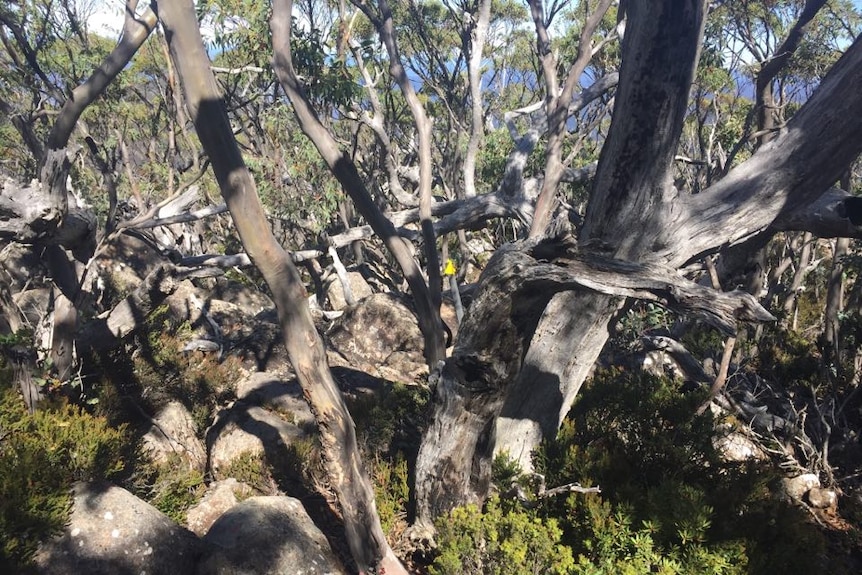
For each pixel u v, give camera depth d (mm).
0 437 5801
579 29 19906
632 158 6055
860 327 11344
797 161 6270
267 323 13359
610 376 9961
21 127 9281
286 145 17375
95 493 5496
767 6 16047
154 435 8766
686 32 5477
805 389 12078
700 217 6367
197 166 18312
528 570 5152
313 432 8562
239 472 7664
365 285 19531
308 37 10117
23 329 6883
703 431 7281
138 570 5145
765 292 16406
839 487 9531
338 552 6570
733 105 18953
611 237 6410
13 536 4871
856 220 6762
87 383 9078
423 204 8062
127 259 15953
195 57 4543
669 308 4809
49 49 14086
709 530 5961
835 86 6160
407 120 22484
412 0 20375
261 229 4969
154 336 10344
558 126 8094
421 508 6555
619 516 5770
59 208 7094
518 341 5605
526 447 7223
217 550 5621
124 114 19000
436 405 6266
